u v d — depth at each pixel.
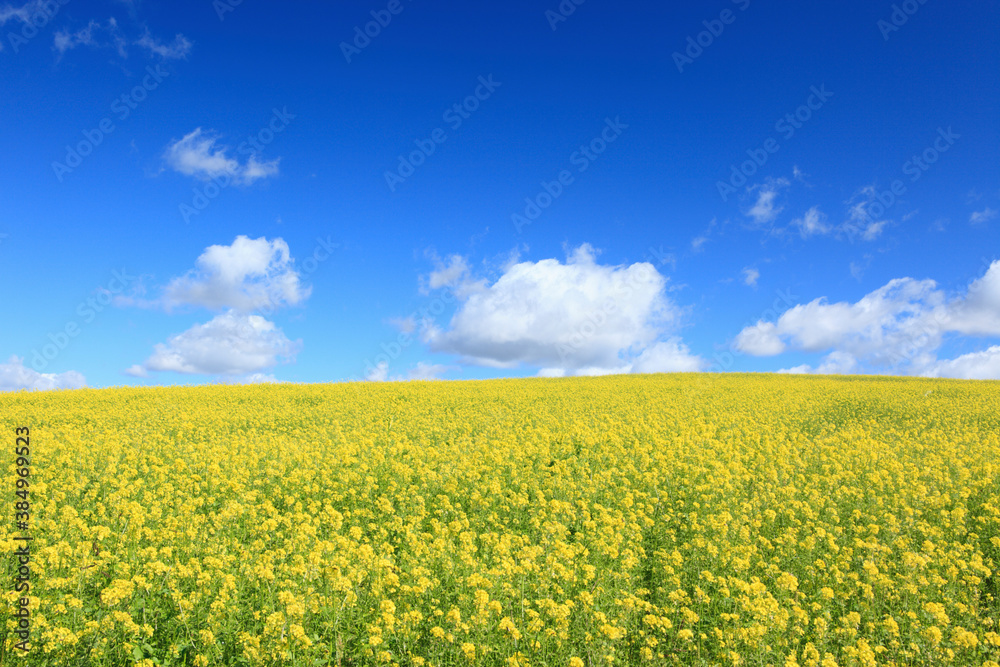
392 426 20.94
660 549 9.80
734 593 7.93
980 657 6.87
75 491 11.62
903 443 18.61
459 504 11.61
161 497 11.73
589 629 6.85
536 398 30.88
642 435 18.92
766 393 34.50
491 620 6.88
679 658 6.67
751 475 13.77
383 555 8.45
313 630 6.80
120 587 6.64
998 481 13.41
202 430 19.73
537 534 10.23
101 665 6.07
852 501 12.31
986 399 31.88
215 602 6.73
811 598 8.14
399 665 6.38
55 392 32.03
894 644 6.79
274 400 29.94
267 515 10.81
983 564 9.38
